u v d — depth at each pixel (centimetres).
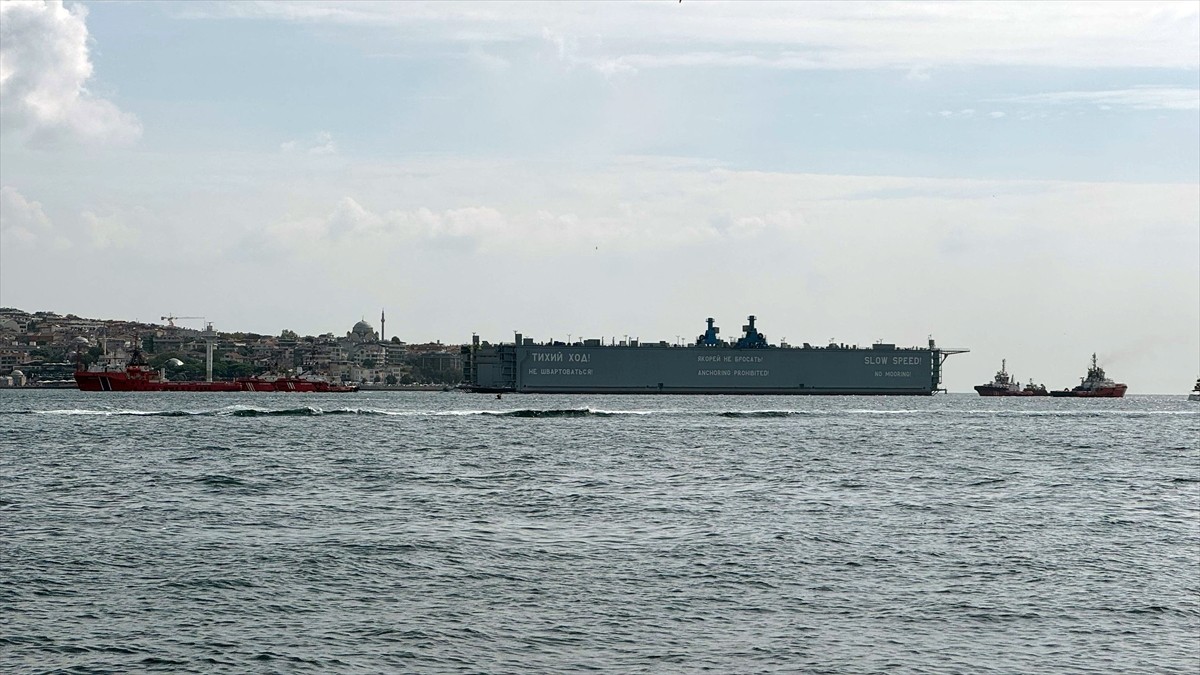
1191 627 5200
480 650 4709
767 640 4900
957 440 17975
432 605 5381
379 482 10519
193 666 4472
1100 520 8381
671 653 4716
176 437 16550
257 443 15450
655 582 5909
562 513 8456
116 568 6100
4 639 4766
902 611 5400
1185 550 7069
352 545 6869
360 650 4684
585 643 4819
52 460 12619
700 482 10769
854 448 15762
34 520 7856
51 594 5494
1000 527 7925
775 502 9219
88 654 4597
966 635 5022
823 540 7219
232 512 8362
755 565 6369
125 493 9500
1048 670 4581
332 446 15012
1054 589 5884
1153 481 11638
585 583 5872
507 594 5616
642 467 12331
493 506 8850
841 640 4922
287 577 5928
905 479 11331
